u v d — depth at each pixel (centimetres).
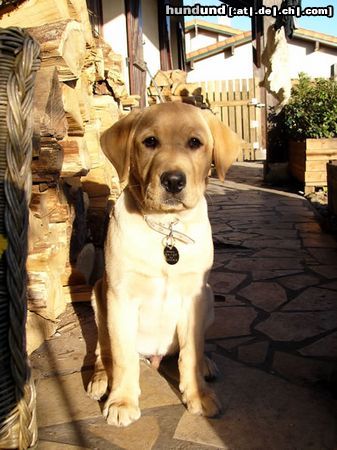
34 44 62
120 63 222
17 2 121
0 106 60
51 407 82
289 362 96
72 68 118
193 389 80
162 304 85
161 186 76
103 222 161
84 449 71
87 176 164
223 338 107
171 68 552
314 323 114
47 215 118
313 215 241
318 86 329
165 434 74
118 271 81
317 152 294
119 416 76
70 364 97
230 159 87
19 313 64
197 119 84
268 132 358
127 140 85
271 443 70
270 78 331
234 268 160
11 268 63
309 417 77
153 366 95
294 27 351
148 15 424
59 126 110
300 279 146
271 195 310
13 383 66
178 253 80
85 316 120
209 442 71
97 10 299
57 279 118
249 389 86
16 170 62
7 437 67
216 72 806
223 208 273
